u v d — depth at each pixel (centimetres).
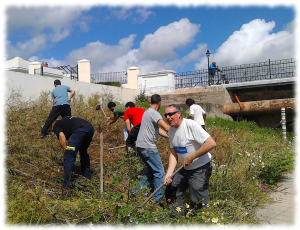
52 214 331
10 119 650
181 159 375
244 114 1483
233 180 470
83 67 1612
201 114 798
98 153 591
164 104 1516
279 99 1427
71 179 443
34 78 870
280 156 649
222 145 730
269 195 497
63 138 447
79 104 934
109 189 429
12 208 339
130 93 1380
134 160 429
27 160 519
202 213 338
